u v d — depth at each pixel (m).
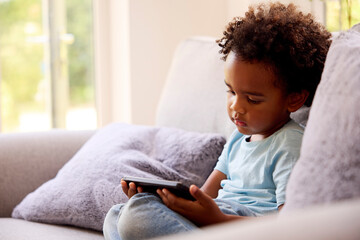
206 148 1.56
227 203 1.20
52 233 1.46
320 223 0.62
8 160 1.78
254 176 1.27
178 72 1.91
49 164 1.81
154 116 2.93
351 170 0.85
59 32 3.15
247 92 1.23
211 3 2.96
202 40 1.92
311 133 0.96
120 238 1.16
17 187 1.77
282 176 1.20
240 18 1.34
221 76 1.72
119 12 2.94
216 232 0.66
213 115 1.69
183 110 1.80
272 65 1.21
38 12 3.12
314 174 0.90
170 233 1.04
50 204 1.56
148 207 1.08
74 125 3.20
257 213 1.21
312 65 1.25
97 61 3.14
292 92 1.25
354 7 2.11
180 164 1.55
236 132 1.42
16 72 3.10
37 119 3.17
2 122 3.08
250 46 1.21
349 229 0.61
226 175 1.43
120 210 1.17
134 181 1.16
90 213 1.49
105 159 1.58
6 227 1.53
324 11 2.36
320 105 0.98
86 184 1.53
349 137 0.88
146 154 1.63
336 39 1.08
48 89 3.17
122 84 2.97
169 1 2.89
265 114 1.24
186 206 1.08
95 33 3.15
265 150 1.27
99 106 3.15
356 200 0.79
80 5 3.15
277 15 1.26
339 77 0.96
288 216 0.67
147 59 2.88
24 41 3.10
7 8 3.05
